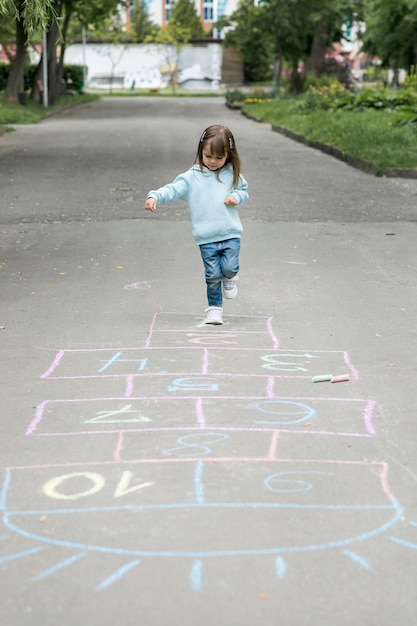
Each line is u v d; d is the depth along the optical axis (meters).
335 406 6.08
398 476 4.95
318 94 44.41
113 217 14.23
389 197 16.64
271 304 8.98
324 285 9.80
